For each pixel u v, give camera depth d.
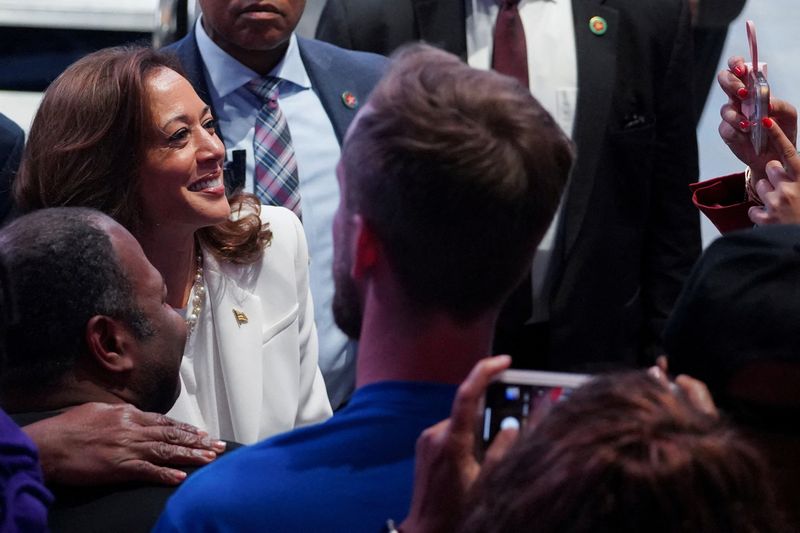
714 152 8.74
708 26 7.01
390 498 1.98
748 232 2.11
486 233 1.96
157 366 2.76
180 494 2.05
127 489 2.60
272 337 3.81
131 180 3.60
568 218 4.96
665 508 1.34
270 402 3.79
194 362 3.73
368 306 2.08
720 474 1.35
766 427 1.98
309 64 4.73
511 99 1.99
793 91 9.16
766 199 3.22
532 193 1.97
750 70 3.53
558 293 5.00
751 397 1.99
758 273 2.02
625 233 5.11
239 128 4.61
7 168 4.54
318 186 4.61
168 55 3.75
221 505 2.00
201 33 4.68
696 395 1.76
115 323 2.69
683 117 5.18
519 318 4.93
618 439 1.38
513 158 1.95
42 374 2.66
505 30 5.00
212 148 3.65
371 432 2.02
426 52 2.08
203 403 3.74
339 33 5.12
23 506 2.16
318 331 4.54
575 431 1.41
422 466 1.83
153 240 3.66
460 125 1.95
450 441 1.78
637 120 5.07
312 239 4.57
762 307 1.99
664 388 1.48
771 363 1.97
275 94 4.62
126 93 3.57
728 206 3.52
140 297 2.73
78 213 2.76
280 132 4.59
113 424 2.63
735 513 1.35
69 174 3.60
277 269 3.86
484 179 1.93
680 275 5.22
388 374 2.06
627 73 5.07
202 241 3.78
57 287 2.64
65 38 5.61
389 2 5.12
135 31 5.60
